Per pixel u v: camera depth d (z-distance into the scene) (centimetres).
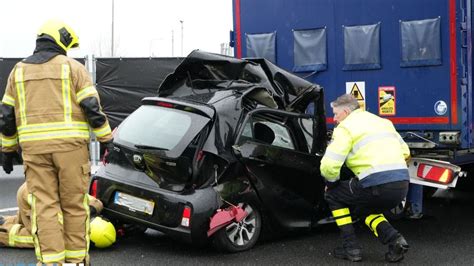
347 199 564
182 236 551
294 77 651
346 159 561
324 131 661
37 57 466
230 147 577
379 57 680
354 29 695
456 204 871
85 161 471
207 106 582
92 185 618
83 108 460
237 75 656
